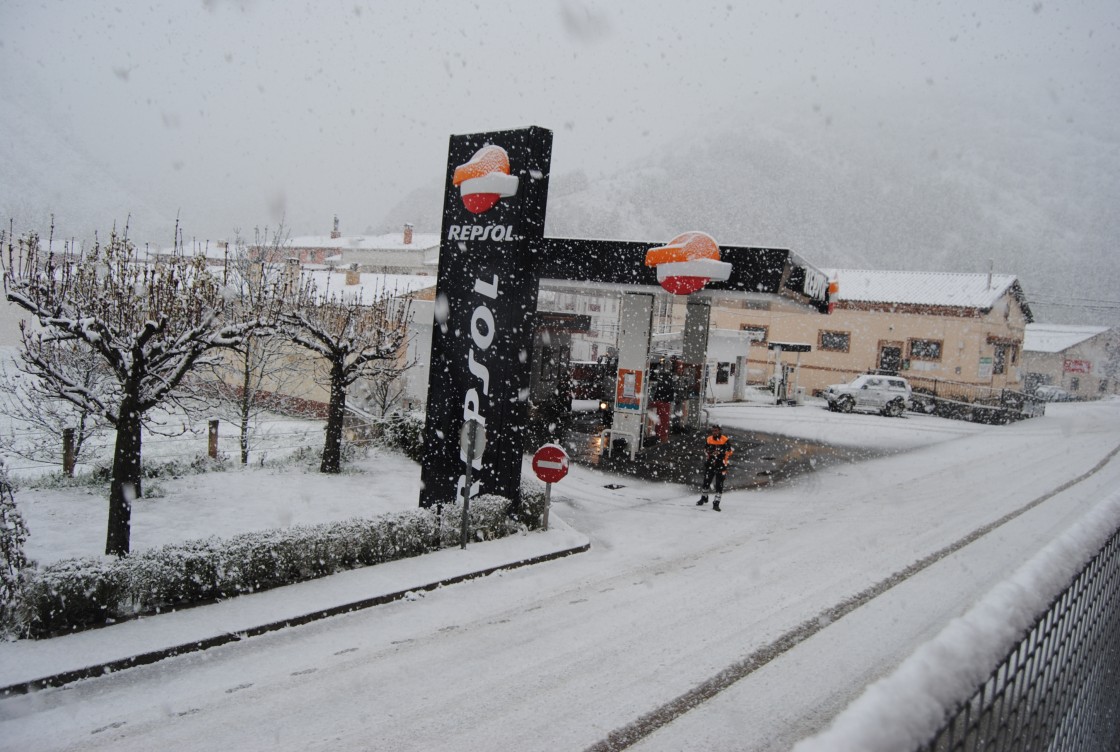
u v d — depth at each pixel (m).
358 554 9.97
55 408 15.38
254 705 6.37
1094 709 3.44
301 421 23.70
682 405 25.41
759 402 37.19
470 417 12.60
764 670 7.36
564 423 25.61
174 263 12.48
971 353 38.91
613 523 13.83
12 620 7.18
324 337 15.60
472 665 7.34
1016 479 19.20
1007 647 1.89
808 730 6.20
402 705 6.46
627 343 20.48
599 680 7.06
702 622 8.67
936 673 1.60
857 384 34.84
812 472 19.84
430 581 9.57
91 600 7.53
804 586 10.09
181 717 6.12
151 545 10.28
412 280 29.77
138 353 9.51
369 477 15.84
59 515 11.57
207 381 17.86
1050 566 2.48
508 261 12.16
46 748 5.55
